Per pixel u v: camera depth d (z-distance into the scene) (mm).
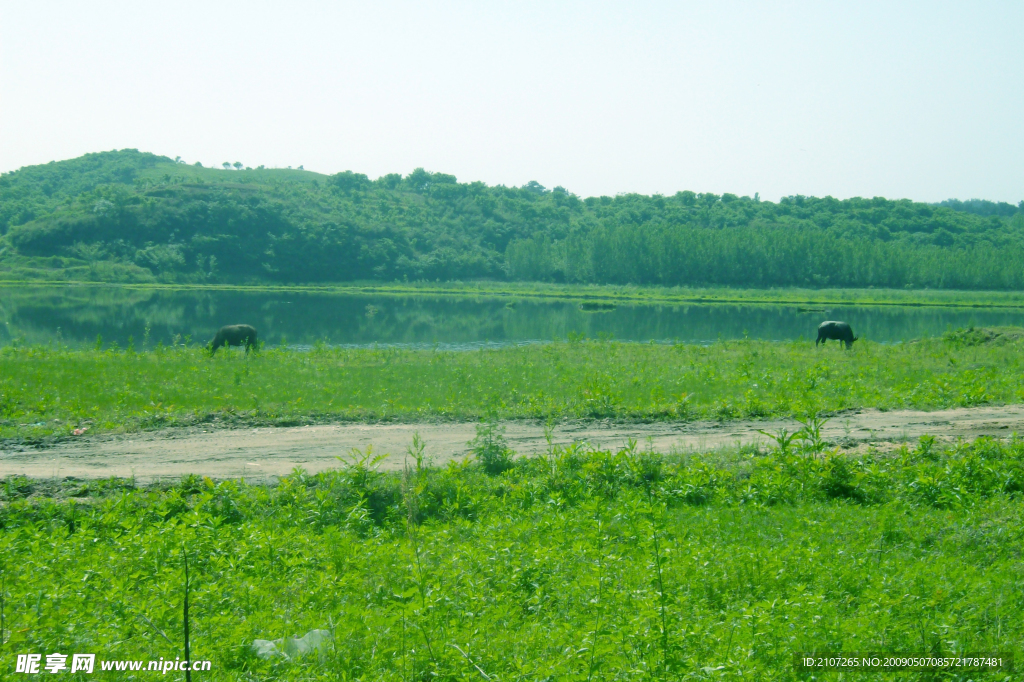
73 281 96375
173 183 137500
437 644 5641
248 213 116438
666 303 79000
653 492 11117
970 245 138375
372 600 6984
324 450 13398
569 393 18250
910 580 6941
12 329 40719
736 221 153000
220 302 68875
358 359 26031
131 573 7430
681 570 7309
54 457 12641
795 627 5824
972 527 8945
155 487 10898
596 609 6367
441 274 120688
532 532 9164
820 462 11992
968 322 55344
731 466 12141
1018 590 6723
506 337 40719
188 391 17797
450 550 8398
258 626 6242
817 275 111375
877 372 22094
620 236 116125
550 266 120062
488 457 12414
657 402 16906
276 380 19922
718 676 5082
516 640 5902
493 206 154250
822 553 7965
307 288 99000
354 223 125812
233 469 12117
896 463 12164
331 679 5324
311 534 9203
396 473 11570
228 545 8367
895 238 142250
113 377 19609
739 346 31594
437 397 17734
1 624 5910
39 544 8156
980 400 17672
